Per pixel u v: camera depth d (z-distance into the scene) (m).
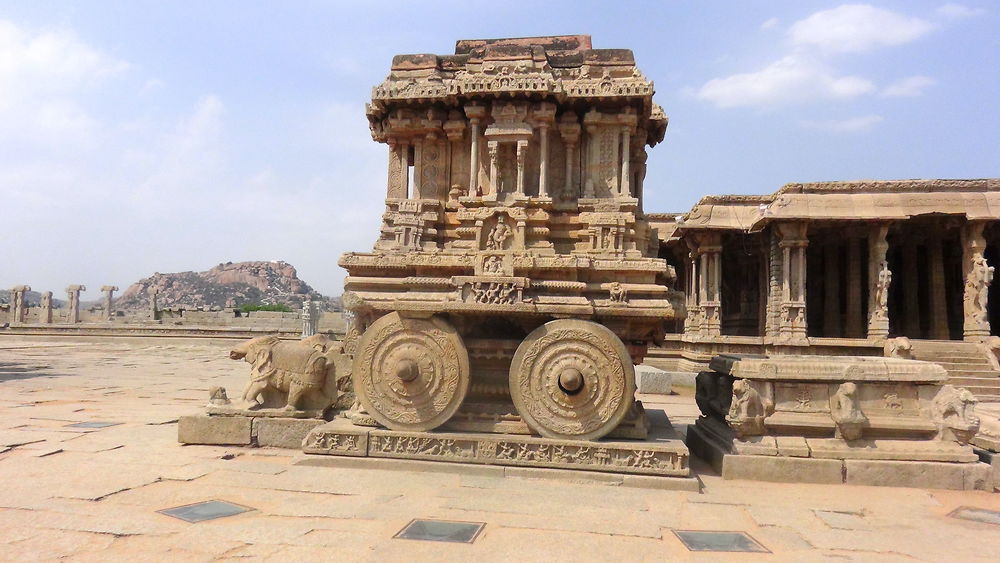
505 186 9.30
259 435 8.48
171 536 4.95
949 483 7.10
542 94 8.96
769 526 5.62
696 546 5.04
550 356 7.39
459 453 7.35
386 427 7.63
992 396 20.11
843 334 29.19
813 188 25.17
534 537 5.14
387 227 9.59
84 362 26.16
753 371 7.64
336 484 6.63
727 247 30.98
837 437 7.45
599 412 7.29
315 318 38.84
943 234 27.06
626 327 7.79
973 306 24.08
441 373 7.54
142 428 9.86
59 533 4.97
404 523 5.40
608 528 5.44
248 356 8.96
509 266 7.83
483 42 10.37
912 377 7.55
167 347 37.44
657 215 31.94
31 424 10.19
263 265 148.25
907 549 5.09
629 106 9.26
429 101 9.42
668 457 7.02
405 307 7.50
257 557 4.55
